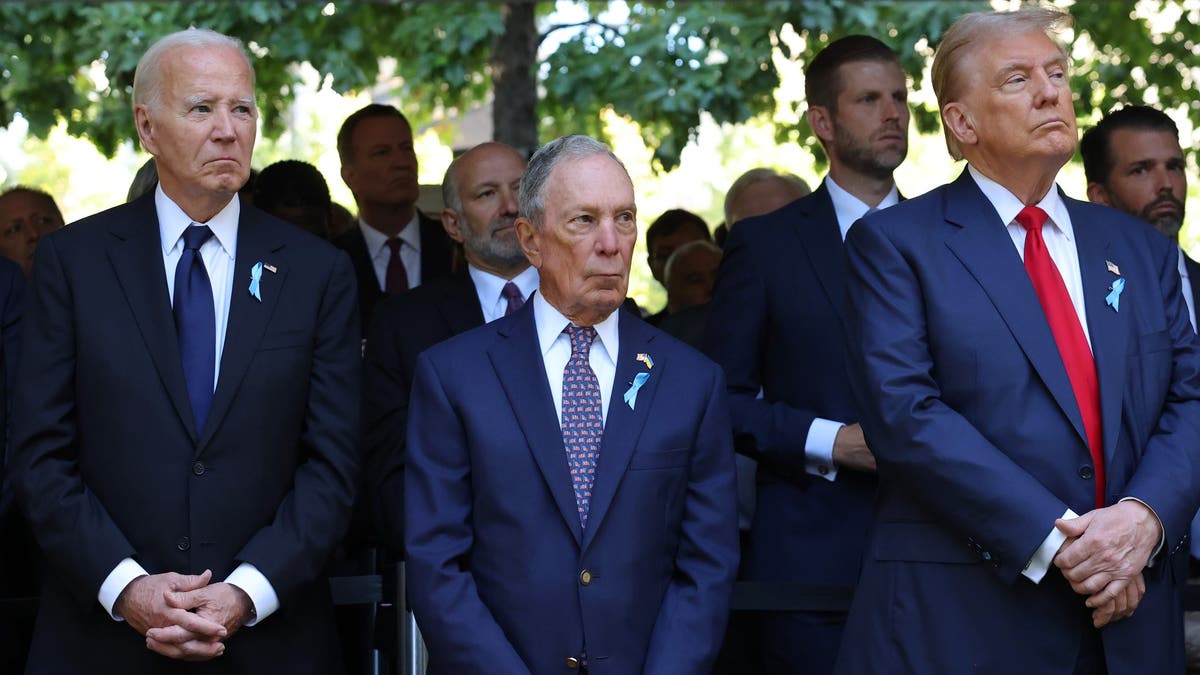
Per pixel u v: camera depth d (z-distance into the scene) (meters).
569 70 22.03
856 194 11.20
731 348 10.88
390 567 11.04
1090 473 8.47
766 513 10.79
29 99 23.17
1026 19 8.84
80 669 9.17
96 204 44.34
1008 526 8.21
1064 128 8.66
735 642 11.34
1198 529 11.09
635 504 9.00
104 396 9.27
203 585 9.04
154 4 21.81
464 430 9.16
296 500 9.42
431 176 34.03
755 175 16.56
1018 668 8.45
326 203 14.48
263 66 23.64
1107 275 8.88
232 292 9.52
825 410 10.57
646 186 38.03
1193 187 32.81
